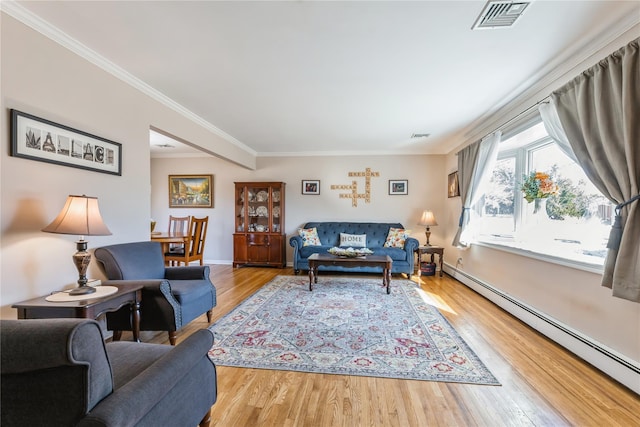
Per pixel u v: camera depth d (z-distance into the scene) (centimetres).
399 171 590
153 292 234
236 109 354
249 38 211
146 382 99
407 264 492
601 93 190
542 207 284
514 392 181
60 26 199
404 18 187
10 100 181
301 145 546
